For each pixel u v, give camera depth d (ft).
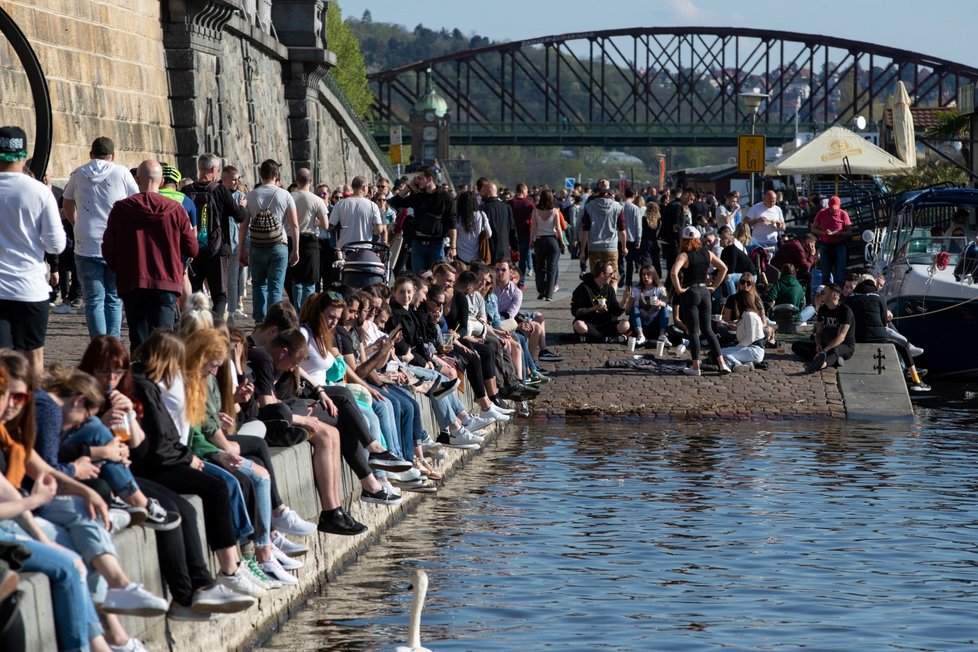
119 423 44.42
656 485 88.02
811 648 52.31
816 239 182.60
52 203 63.00
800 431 113.09
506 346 106.01
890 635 54.19
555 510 80.18
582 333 141.08
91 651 37.96
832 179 300.20
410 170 403.34
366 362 74.33
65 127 152.66
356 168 342.85
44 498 37.47
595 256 167.22
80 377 41.98
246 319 127.03
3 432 38.27
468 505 81.97
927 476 91.15
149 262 76.54
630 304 140.46
